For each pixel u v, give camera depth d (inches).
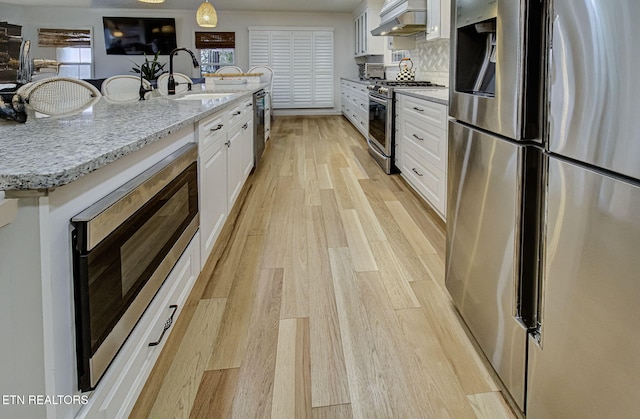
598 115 35.7
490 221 57.9
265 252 104.3
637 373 32.9
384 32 215.2
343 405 55.0
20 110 59.4
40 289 32.5
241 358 64.5
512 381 53.6
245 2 349.7
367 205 142.2
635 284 32.5
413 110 151.0
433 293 83.6
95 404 39.3
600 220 36.0
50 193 32.4
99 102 97.3
